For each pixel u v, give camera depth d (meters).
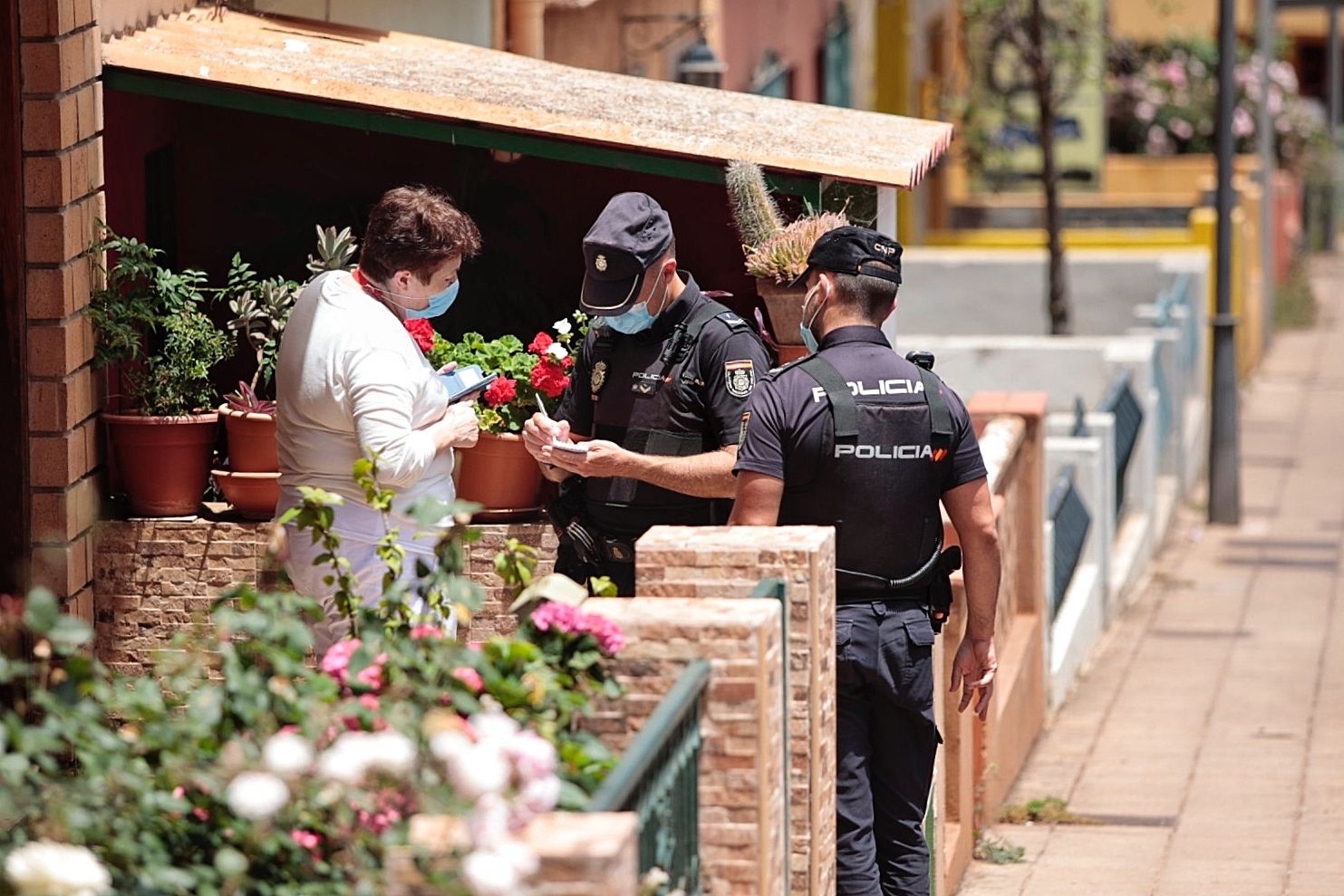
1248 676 19.52
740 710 6.71
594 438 9.70
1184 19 51.00
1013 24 31.52
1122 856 13.45
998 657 14.64
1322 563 25.34
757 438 8.46
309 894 5.72
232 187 12.00
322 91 10.70
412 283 8.85
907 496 8.53
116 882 5.67
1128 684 19.22
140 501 10.46
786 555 7.50
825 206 11.05
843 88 36.94
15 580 9.91
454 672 6.43
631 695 6.72
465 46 14.11
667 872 6.17
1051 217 29.56
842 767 8.62
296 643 6.33
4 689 9.39
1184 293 30.41
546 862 5.20
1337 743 16.84
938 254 33.25
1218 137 27.22
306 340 8.73
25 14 9.61
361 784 5.68
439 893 5.30
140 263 10.30
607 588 7.42
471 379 9.59
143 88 10.61
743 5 28.28
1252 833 14.04
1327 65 69.88
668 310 9.39
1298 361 42.94
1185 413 29.48
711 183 11.28
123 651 10.41
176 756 5.93
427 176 12.02
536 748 5.46
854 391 8.48
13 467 9.89
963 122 38.38
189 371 10.38
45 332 9.82
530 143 10.98
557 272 12.10
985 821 13.83
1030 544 16.59
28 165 9.72
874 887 8.58
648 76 24.38
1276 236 49.66
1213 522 27.66
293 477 8.88
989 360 25.64
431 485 8.97
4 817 5.86
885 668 8.52
